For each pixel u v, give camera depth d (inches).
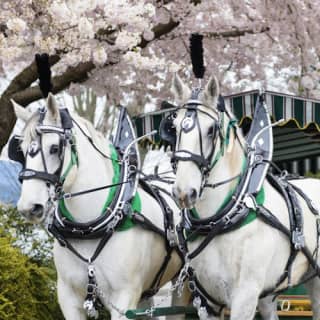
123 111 383.2
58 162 319.0
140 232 346.6
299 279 354.6
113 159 354.0
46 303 415.8
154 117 450.0
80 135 340.5
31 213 309.0
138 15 559.2
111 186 343.9
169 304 430.9
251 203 327.0
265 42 655.1
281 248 336.5
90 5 530.0
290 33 645.3
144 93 662.5
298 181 386.9
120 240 338.0
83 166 338.0
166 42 650.8
